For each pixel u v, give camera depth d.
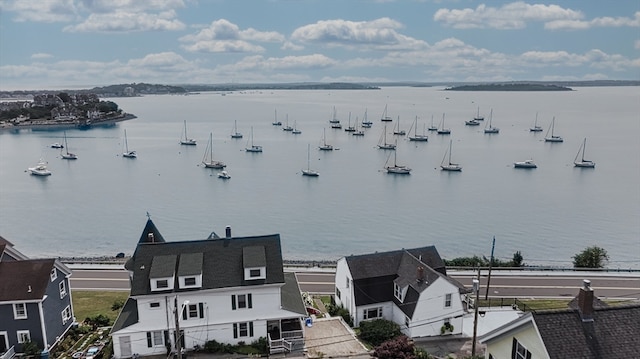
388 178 148.38
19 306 39.03
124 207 115.44
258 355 39.81
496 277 62.75
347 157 186.88
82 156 191.62
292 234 95.69
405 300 45.91
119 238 93.62
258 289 41.09
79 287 58.44
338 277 52.09
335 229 98.88
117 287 58.41
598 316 24.44
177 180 146.50
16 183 143.38
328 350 40.66
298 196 125.88
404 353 37.06
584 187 134.62
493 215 107.88
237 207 115.31
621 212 109.75
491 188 134.25
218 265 41.56
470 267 65.88
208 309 40.50
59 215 109.25
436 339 44.16
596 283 61.00
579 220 103.94
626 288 59.34
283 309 41.88
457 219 105.19
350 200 121.69
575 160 171.62
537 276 63.38
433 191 131.25
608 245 88.81
